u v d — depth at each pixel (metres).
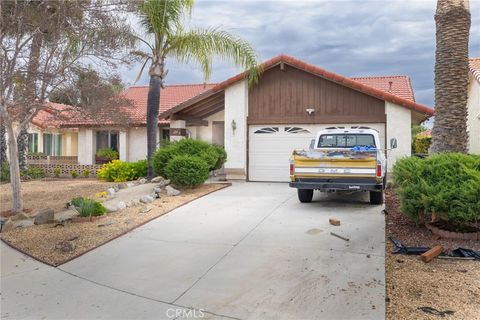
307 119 14.81
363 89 13.87
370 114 14.16
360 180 9.41
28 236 7.92
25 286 5.61
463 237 7.00
